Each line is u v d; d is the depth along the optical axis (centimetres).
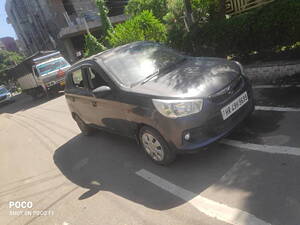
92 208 385
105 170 478
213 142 362
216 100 362
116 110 445
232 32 657
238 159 374
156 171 416
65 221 380
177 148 370
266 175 327
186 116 351
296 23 530
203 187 347
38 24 4003
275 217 268
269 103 501
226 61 437
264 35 596
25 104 2069
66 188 466
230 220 283
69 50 3250
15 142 932
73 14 3403
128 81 436
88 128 658
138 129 429
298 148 354
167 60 485
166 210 330
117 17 3312
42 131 941
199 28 752
